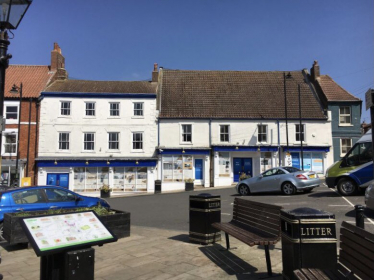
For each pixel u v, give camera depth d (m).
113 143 28.05
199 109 28.45
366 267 3.17
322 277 3.44
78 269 3.32
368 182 13.23
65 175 27.36
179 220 10.99
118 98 28.20
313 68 31.23
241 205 6.57
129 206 16.36
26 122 27.41
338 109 28.28
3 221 8.55
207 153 27.39
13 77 29.83
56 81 30.27
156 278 5.15
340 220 8.95
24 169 26.95
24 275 5.79
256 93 30.12
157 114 27.94
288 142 27.61
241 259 5.86
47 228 3.41
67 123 27.72
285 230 4.27
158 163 27.58
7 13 5.24
